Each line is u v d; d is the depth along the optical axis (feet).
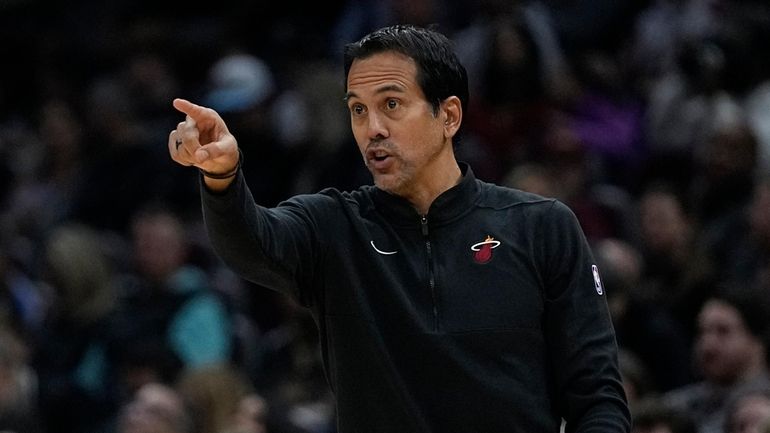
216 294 102.83
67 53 151.64
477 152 108.99
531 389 41.96
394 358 42.09
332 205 43.50
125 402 94.58
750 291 79.51
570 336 42.39
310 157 118.52
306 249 42.50
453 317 42.09
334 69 127.95
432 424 41.60
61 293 102.47
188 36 143.95
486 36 114.93
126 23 155.84
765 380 76.64
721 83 117.39
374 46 42.70
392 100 42.34
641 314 89.35
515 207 43.65
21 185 134.00
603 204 107.34
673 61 123.54
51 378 100.83
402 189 43.24
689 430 73.61
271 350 97.96
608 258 90.22
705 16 125.18
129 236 122.93
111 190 124.36
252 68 123.03
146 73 137.39
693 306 94.27
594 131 117.80
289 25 140.97
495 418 41.47
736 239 98.99
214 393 86.58
